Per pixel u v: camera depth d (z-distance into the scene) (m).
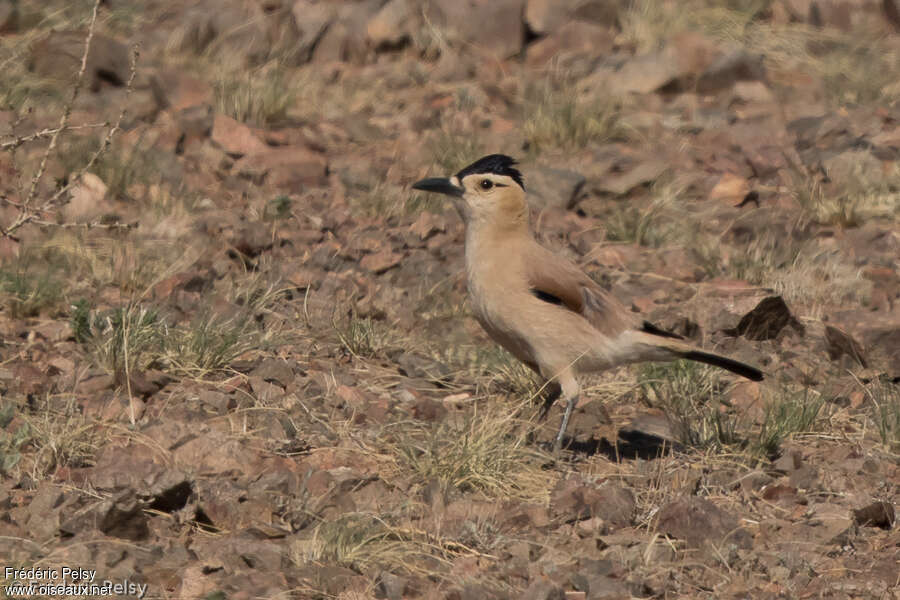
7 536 9.35
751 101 24.62
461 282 16.44
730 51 25.78
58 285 14.91
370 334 14.25
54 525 9.60
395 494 10.72
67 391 12.27
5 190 17.83
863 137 22.03
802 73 26.52
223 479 10.54
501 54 27.00
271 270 16.36
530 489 11.16
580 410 13.11
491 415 12.40
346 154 21.83
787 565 9.88
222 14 27.08
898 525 10.70
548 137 22.36
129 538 9.58
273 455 11.30
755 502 11.12
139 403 11.92
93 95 23.06
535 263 11.65
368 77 25.70
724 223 19.11
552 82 25.38
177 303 14.88
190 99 22.95
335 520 10.02
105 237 16.95
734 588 9.52
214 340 13.44
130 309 13.80
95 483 10.23
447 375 13.66
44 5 26.47
